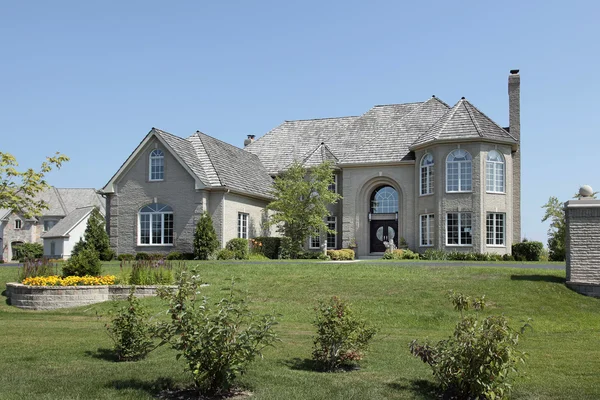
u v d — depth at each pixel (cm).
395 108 4666
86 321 1770
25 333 1509
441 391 967
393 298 1962
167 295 962
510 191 3819
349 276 2333
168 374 1055
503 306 1864
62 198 7544
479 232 3672
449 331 1625
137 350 1200
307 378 1047
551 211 4581
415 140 4153
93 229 3728
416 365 1185
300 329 1606
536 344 1417
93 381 1002
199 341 912
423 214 3912
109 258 3709
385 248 4181
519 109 4100
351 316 1157
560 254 3956
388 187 4222
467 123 3788
